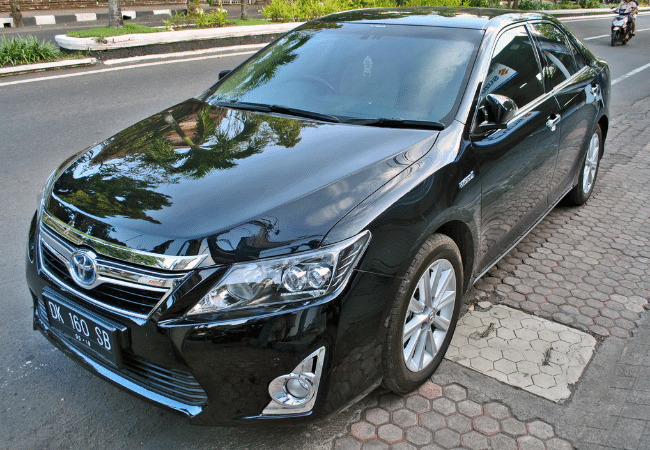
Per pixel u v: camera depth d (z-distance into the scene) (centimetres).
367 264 210
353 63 327
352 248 205
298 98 314
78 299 216
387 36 340
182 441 236
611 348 300
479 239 286
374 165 238
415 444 235
